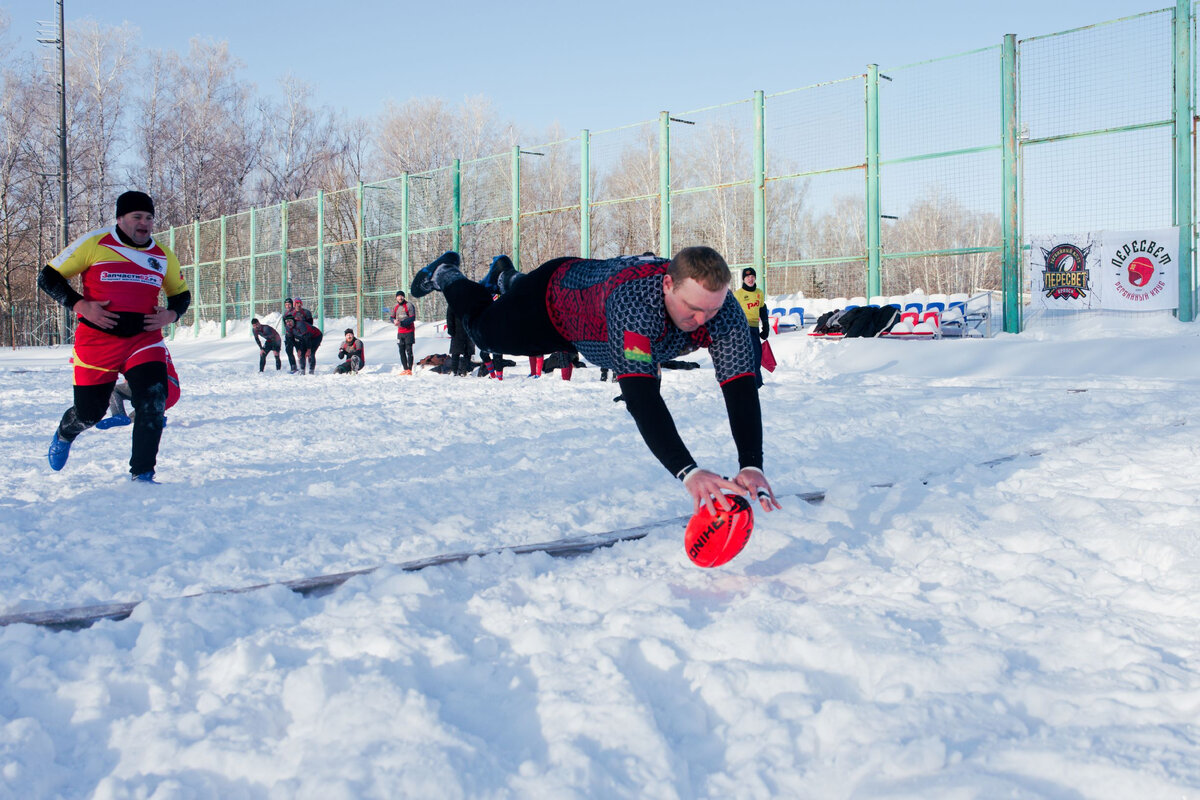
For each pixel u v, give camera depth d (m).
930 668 2.08
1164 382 11.15
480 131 50.19
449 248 25.27
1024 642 2.28
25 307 48.16
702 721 1.94
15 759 1.79
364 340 26.77
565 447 6.12
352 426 7.93
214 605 2.66
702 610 2.61
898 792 1.60
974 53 16.00
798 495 4.05
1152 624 2.39
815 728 1.87
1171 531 3.20
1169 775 1.61
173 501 4.43
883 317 16.53
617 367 2.81
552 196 26.33
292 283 30.98
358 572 3.00
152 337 5.14
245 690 2.08
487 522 3.83
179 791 1.65
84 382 5.04
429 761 1.71
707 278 2.53
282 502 4.39
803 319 18.25
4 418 9.14
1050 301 15.48
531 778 1.68
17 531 3.80
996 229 16.27
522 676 2.14
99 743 1.90
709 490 2.62
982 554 3.08
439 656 2.24
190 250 36.31
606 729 1.85
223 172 52.88
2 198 45.12
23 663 2.30
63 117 33.69
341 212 33.22
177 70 53.28
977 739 1.79
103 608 2.66
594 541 3.36
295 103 55.50
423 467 5.38
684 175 19.86
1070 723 1.85
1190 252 14.37
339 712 1.93
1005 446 5.78
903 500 3.97
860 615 2.45
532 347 3.35
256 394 12.05
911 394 9.82
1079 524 3.47
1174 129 14.35
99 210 50.16
